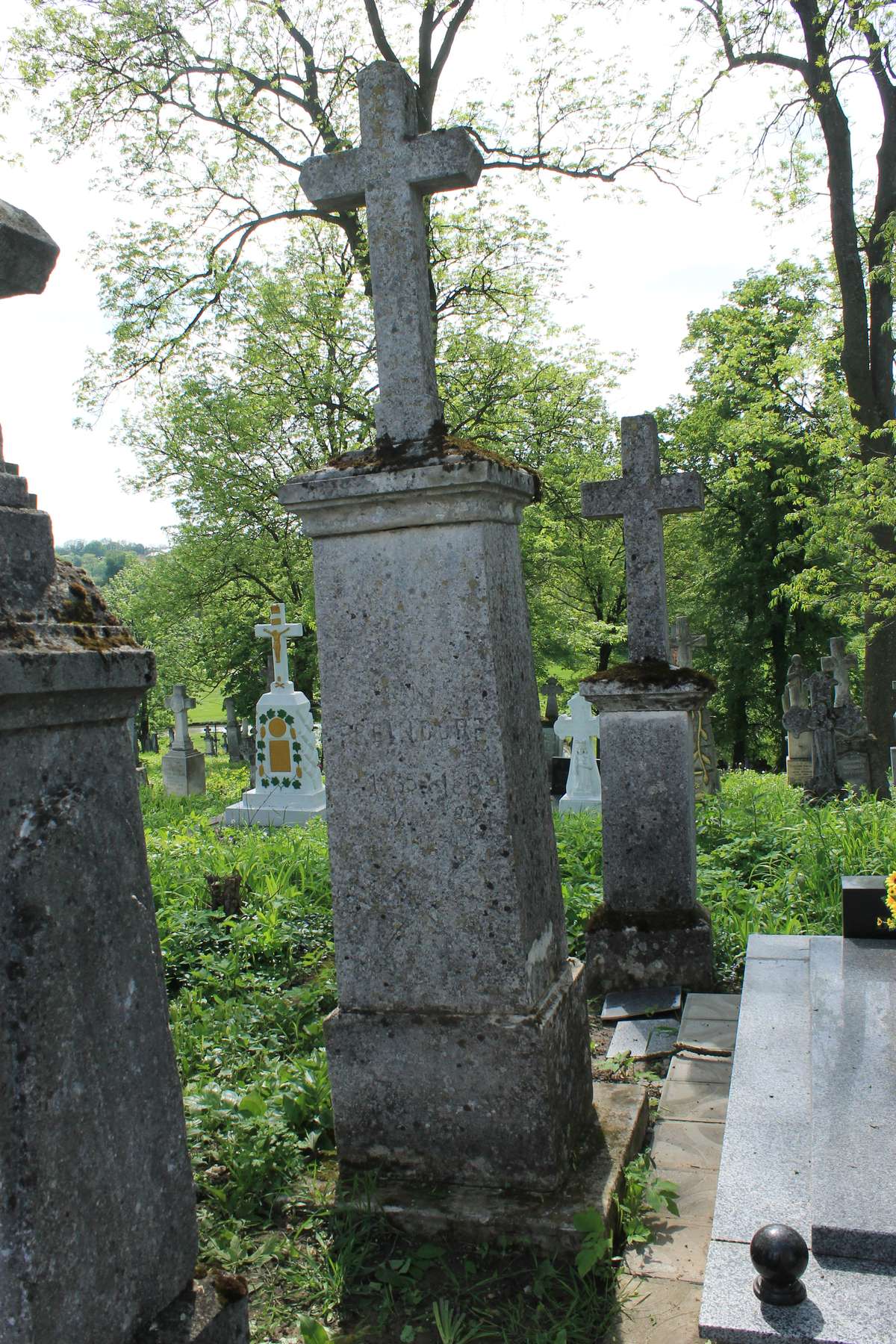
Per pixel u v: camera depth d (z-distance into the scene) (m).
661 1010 5.62
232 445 20.53
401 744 3.62
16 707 1.92
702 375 27.00
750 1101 3.94
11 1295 1.87
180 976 5.91
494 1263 3.27
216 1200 3.59
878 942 5.31
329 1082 3.72
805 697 16.34
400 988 3.64
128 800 2.22
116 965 2.13
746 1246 3.05
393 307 3.66
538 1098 3.46
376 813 3.66
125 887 2.18
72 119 16.89
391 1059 3.62
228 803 15.99
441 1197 3.48
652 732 6.00
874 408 16.09
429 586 3.58
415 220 3.68
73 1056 2.00
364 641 3.66
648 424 6.10
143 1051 2.19
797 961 5.47
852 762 13.65
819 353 15.06
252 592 24.38
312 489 3.59
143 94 17.19
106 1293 2.04
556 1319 3.03
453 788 3.57
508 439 20.62
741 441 16.69
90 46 16.55
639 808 6.05
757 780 16.11
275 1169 3.72
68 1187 1.97
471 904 3.56
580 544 28.00
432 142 3.59
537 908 3.71
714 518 29.00
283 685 13.34
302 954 6.36
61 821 2.03
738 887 7.23
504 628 3.67
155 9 16.55
